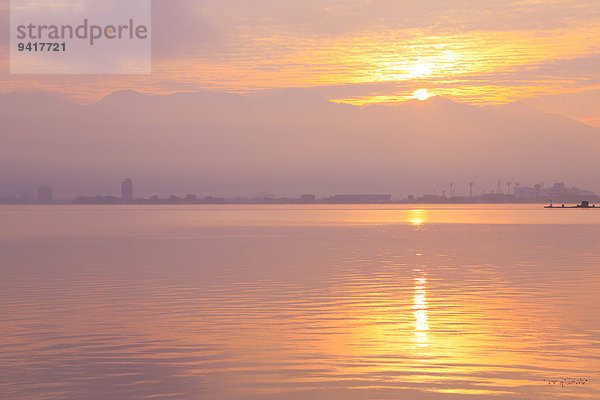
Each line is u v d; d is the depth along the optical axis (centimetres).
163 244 8088
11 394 1753
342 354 2164
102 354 2180
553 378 1875
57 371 1975
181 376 1917
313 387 1805
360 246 7631
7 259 5916
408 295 3516
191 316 2888
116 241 8769
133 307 3144
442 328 2583
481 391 1756
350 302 3278
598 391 1750
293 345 2297
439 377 1892
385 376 1906
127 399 1712
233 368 2002
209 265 5288
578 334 2455
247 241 8675
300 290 3734
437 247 7406
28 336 2461
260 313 2961
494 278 4309
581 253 6456
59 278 4388
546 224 14675
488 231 11362
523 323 2675
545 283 4025
